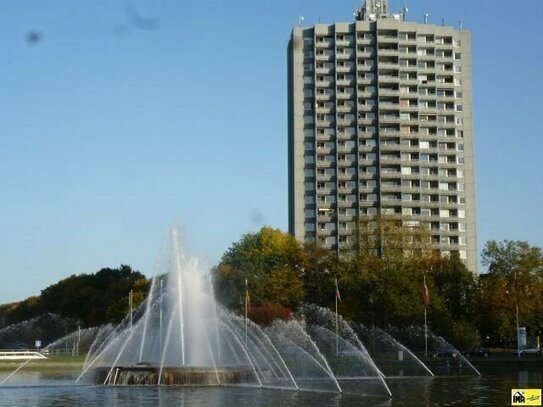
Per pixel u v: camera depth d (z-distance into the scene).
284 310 136.25
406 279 134.75
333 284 146.88
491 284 137.25
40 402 48.84
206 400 49.97
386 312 133.62
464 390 60.12
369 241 167.25
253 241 169.38
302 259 167.00
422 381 72.50
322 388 61.38
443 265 151.38
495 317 134.12
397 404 47.69
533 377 78.94
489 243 138.75
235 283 150.38
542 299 133.88
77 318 196.12
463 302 144.75
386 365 105.38
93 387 61.69
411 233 164.62
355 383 68.94
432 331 130.75
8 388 60.88
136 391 57.38
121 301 160.75
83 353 140.75
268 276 153.38
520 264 135.12
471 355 127.62
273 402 48.84
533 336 139.75
